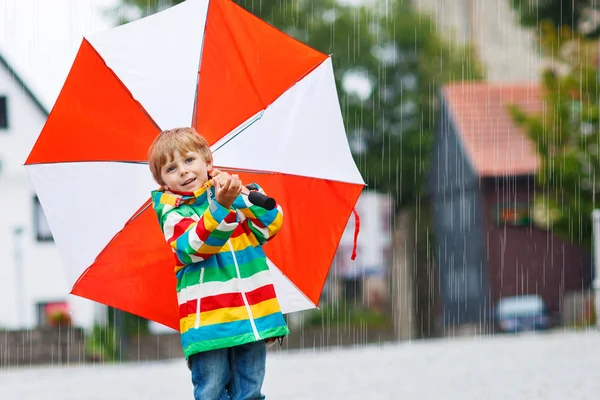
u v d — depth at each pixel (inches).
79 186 258.5
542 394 420.2
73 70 256.2
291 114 268.4
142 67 261.1
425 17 2223.2
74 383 589.3
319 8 2122.3
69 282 258.8
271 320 232.2
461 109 2112.5
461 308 2143.2
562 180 1515.7
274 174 264.7
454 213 2132.1
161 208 235.1
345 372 575.5
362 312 2199.8
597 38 1578.5
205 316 229.1
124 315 1665.8
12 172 1776.6
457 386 470.3
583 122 1508.4
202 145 239.8
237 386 239.3
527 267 2015.3
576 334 853.2
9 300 1772.9
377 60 2150.6
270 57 268.7
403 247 2239.2
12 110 1784.0
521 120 1545.3
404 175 2180.1
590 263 2016.5
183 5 267.3
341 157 269.3
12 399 494.9
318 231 266.5
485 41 2571.4
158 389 523.2
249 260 235.8
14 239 1777.8
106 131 258.7
